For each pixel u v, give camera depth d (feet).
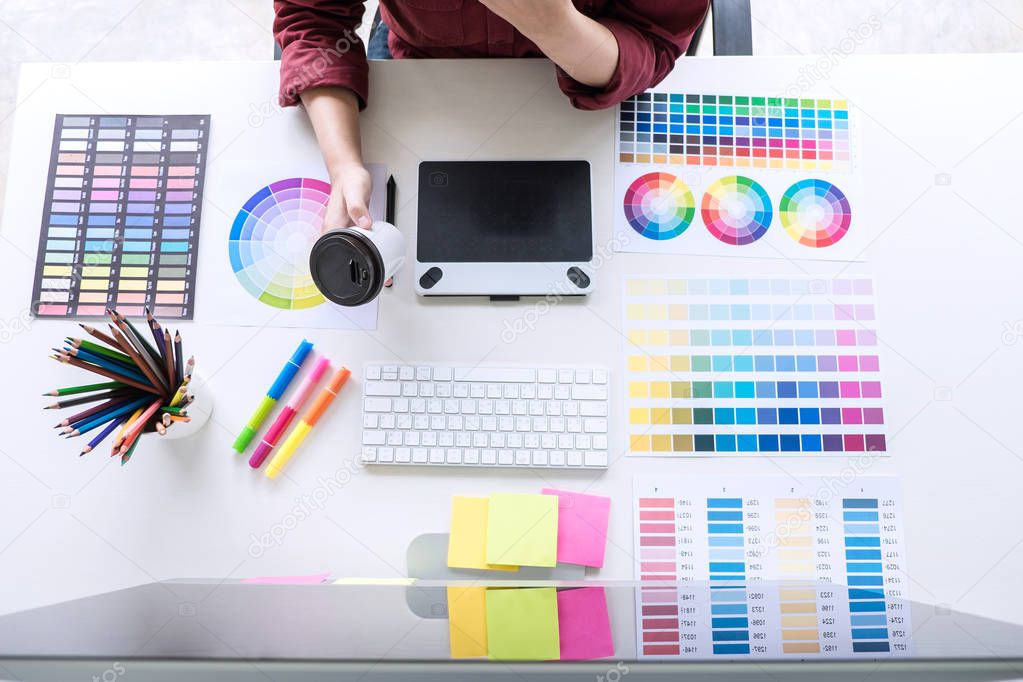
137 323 3.06
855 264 3.14
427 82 3.30
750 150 3.24
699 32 3.96
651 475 2.94
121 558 2.85
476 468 2.95
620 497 2.92
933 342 3.07
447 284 3.04
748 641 2.21
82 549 2.85
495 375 3.01
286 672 1.94
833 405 3.00
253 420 2.96
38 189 3.17
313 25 3.14
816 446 2.97
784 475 2.94
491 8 2.49
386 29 4.08
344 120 3.13
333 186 3.06
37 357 3.02
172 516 2.89
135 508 2.89
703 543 2.88
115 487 2.91
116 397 2.68
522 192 3.14
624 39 2.89
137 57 5.21
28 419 2.97
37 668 1.87
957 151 3.25
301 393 2.98
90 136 3.22
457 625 2.29
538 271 3.05
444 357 3.04
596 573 2.86
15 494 2.89
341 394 3.01
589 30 2.69
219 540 2.87
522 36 3.29
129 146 3.22
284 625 2.21
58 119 3.23
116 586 2.82
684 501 2.92
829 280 3.12
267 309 3.07
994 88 3.30
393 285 3.10
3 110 5.11
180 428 2.90
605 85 3.04
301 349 3.00
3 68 5.18
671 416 2.99
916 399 3.02
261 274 3.11
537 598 2.34
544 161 3.18
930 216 3.19
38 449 2.93
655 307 3.08
